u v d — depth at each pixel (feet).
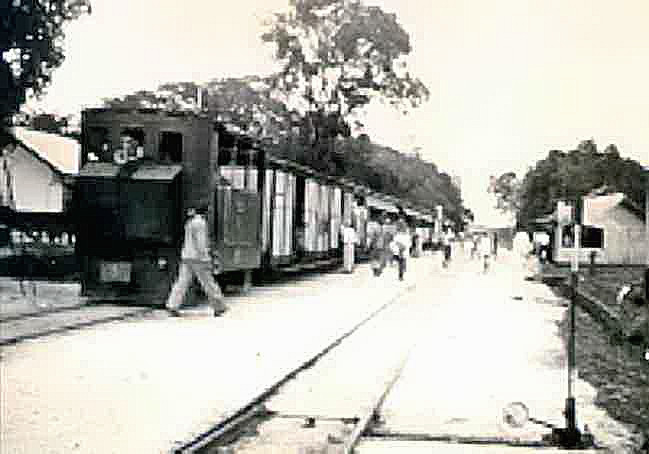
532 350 53.67
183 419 30.94
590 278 130.11
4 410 31.24
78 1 91.66
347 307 75.20
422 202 318.65
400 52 186.19
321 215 125.08
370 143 212.43
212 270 68.59
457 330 62.69
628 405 37.83
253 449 28.17
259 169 88.17
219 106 182.60
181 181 67.62
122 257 66.74
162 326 56.13
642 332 57.36
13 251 92.22
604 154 211.82
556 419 33.60
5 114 90.27
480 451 28.32
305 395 37.04
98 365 40.86
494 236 224.94
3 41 86.22
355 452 27.78
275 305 73.87
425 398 37.04
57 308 63.16
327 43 192.54
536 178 224.94
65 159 122.21
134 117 68.49
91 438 27.81
